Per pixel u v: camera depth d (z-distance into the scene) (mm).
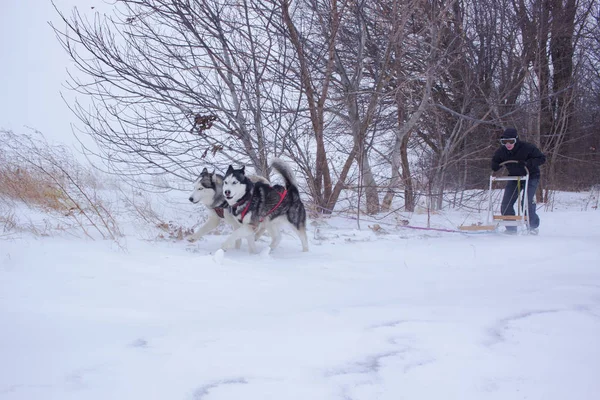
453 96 12414
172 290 3863
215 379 2066
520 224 7285
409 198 10148
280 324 2859
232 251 6113
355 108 9328
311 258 5707
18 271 3988
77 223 6332
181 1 7715
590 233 7863
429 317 2965
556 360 2281
